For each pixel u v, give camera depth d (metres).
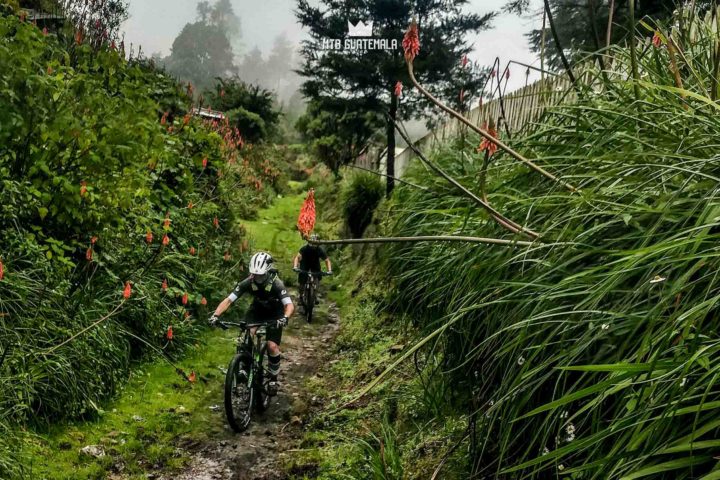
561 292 2.01
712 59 2.73
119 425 5.24
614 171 2.23
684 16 3.37
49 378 4.86
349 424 5.31
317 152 20.92
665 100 2.53
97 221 5.88
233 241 10.62
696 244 1.58
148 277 7.07
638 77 2.56
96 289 6.00
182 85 11.60
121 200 5.89
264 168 21.27
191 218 8.81
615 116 2.58
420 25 13.47
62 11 9.41
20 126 4.88
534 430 2.12
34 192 5.15
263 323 6.28
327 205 18.44
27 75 4.99
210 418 5.86
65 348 5.09
